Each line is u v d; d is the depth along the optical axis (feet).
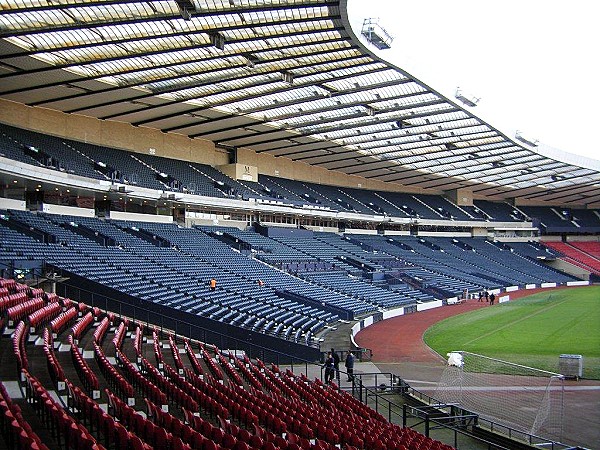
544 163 254.88
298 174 248.93
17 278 97.55
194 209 198.59
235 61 127.24
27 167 126.00
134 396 56.03
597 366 98.68
